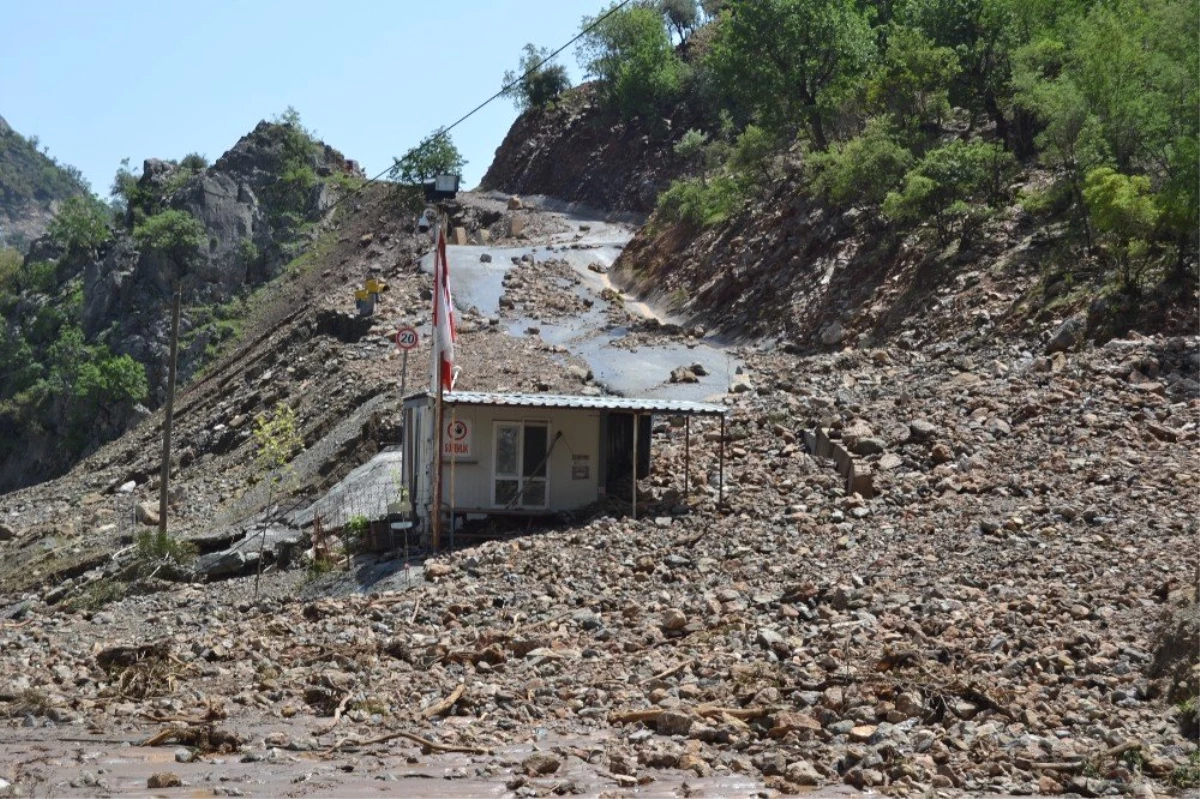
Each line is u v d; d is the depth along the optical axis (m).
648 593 20.39
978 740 11.97
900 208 46.88
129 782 11.02
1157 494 22.16
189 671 17.20
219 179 109.31
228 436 52.44
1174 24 40.03
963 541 21.06
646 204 107.44
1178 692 12.99
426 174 103.31
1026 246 42.12
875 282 48.09
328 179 115.38
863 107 63.53
